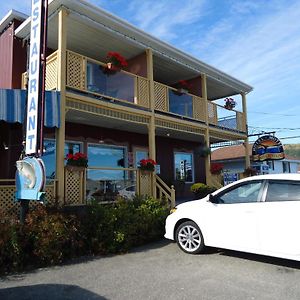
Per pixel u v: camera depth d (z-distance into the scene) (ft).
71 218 23.38
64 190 28.66
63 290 16.39
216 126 51.31
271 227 19.61
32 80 24.18
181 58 44.27
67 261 22.04
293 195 19.58
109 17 33.65
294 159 99.45
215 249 24.40
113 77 36.14
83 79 32.14
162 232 28.81
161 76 49.98
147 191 37.04
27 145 24.03
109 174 44.80
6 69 37.65
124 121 39.75
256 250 20.11
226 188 22.52
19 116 25.95
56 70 30.48
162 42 40.14
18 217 24.20
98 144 44.16
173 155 57.21
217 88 56.59
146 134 50.98
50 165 38.11
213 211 22.36
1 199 25.26
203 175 62.75
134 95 38.01
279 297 14.96
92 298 15.28
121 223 25.67
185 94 45.83
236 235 21.03
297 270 19.07
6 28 38.81
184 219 24.26
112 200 33.24
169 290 16.10
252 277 17.89
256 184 21.30
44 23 24.29
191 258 22.11
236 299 14.82
